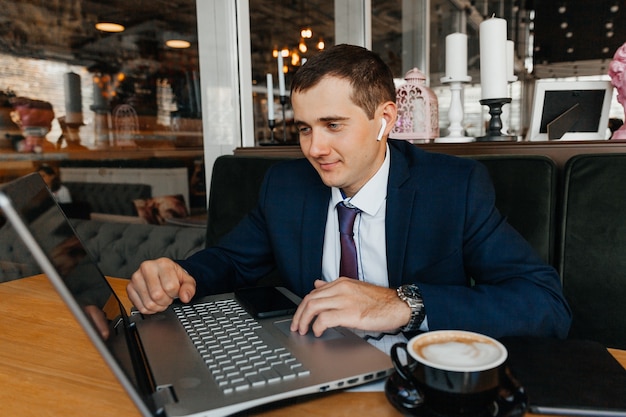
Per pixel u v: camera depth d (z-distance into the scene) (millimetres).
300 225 1009
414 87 1655
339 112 749
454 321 677
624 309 1021
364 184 905
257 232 1119
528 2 5656
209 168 2434
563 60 5668
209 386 493
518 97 5852
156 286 762
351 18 3527
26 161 2049
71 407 516
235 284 1069
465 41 1701
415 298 682
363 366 539
